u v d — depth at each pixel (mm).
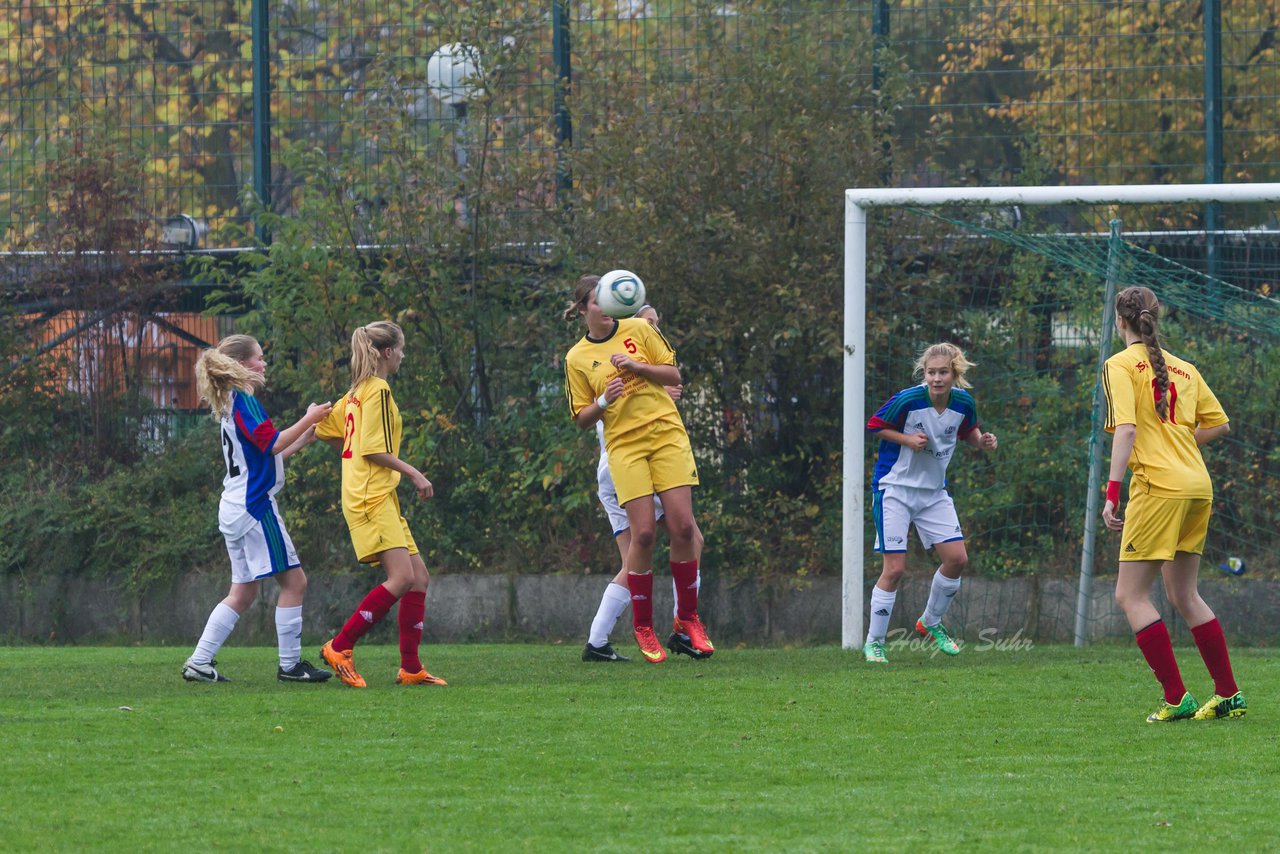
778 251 39219
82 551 41750
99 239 43344
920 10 41656
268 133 44406
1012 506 38406
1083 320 38938
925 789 16344
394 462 25797
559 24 41938
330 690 25172
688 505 29297
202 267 43500
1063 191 34156
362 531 25797
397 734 20047
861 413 34188
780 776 17078
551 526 41188
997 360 39375
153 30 44938
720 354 39844
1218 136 40750
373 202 42062
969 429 29797
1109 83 41094
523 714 21906
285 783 16656
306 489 42125
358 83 43938
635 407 28641
